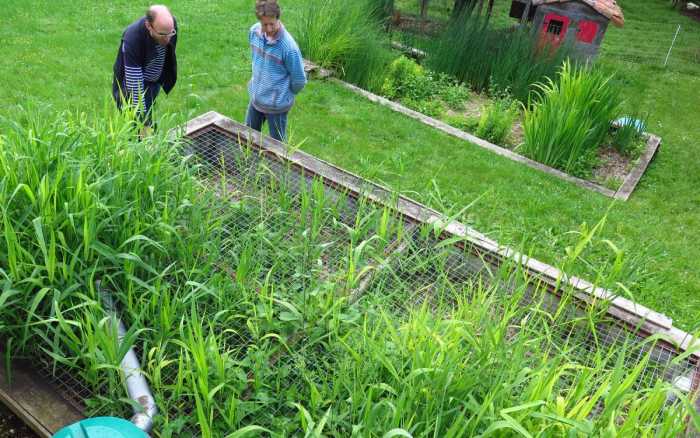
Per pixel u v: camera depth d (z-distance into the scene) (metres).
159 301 2.65
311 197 3.63
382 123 7.05
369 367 2.47
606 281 3.14
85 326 2.50
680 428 2.14
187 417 2.35
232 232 3.41
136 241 2.71
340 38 7.96
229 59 8.02
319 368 2.55
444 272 3.43
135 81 4.26
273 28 4.40
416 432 2.29
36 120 3.37
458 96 8.52
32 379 2.56
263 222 3.43
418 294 3.24
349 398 2.35
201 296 2.86
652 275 4.84
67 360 2.42
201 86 7.11
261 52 4.60
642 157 7.57
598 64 11.23
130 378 2.37
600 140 7.40
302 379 2.62
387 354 2.51
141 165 3.08
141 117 4.30
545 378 2.32
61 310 2.70
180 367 2.26
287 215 3.62
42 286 2.50
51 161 2.89
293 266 3.26
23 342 2.47
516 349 2.48
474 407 2.18
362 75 8.25
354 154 6.23
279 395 2.52
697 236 5.93
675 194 6.96
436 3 13.46
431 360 2.35
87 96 6.47
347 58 8.15
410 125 7.14
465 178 6.12
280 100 4.81
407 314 3.05
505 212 5.58
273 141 4.32
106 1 9.64
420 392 2.29
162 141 3.26
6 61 6.96
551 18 8.99
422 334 2.46
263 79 4.72
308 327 2.84
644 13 15.91
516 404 2.35
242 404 2.39
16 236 2.65
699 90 11.06
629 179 7.03
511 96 8.63
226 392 2.49
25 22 8.27
